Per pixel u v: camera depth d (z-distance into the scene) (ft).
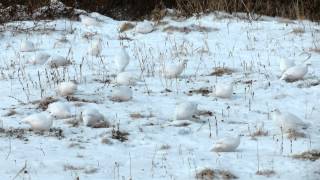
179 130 98.07
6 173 75.87
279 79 131.23
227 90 118.32
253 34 178.09
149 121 103.35
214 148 87.66
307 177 77.20
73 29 189.47
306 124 99.19
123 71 139.95
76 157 83.87
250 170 79.36
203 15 201.98
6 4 209.36
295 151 87.20
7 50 165.37
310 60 148.25
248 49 161.48
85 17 196.24
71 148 88.33
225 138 87.97
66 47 169.07
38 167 78.69
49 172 77.10
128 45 170.40
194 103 107.45
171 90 124.57
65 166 79.56
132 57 156.04
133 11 224.33
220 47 164.35
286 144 90.74
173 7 225.15
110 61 151.02
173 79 133.28
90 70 141.69
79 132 96.73
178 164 81.51
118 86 126.00
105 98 118.42
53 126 99.55
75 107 110.83
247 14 200.44
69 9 207.51
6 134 94.27
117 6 226.38
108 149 88.58
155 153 86.89
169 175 77.05
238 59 150.82
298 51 157.99
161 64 146.00
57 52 162.40
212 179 76.07
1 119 103.50
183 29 185.88
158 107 112.57
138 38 179.22
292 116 96.94
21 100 116.26
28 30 184.85
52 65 144.87
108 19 209.46
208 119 103.81
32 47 164.25
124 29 190.49
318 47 160.86
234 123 103.19
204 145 91.09
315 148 88.12
